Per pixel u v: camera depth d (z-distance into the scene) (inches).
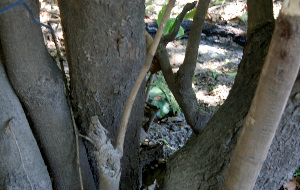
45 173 37.4
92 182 46.3
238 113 32.7
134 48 37.1
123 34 34.9
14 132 32.4
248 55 34.0
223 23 121.7
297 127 29.2
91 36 34.6
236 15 124.5
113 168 32.1
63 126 38.0
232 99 35.1
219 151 33.7
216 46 120.0
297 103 27.8
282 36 18.0
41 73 33.4
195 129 48.2
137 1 33.9
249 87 32.5
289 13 17.3
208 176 34.3
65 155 39.9
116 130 43.8
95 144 31.7
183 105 47.8
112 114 41.8
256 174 24.5
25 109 36.0
